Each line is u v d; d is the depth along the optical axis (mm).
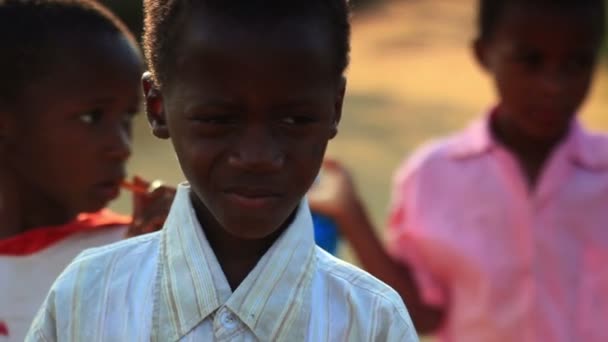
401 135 11430
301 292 1897
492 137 3729
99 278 1944
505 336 3625
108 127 2656
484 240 3684
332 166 3922
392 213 4012
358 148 10680
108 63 2639
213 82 1688
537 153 3676
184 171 1791
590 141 3666
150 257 1953
